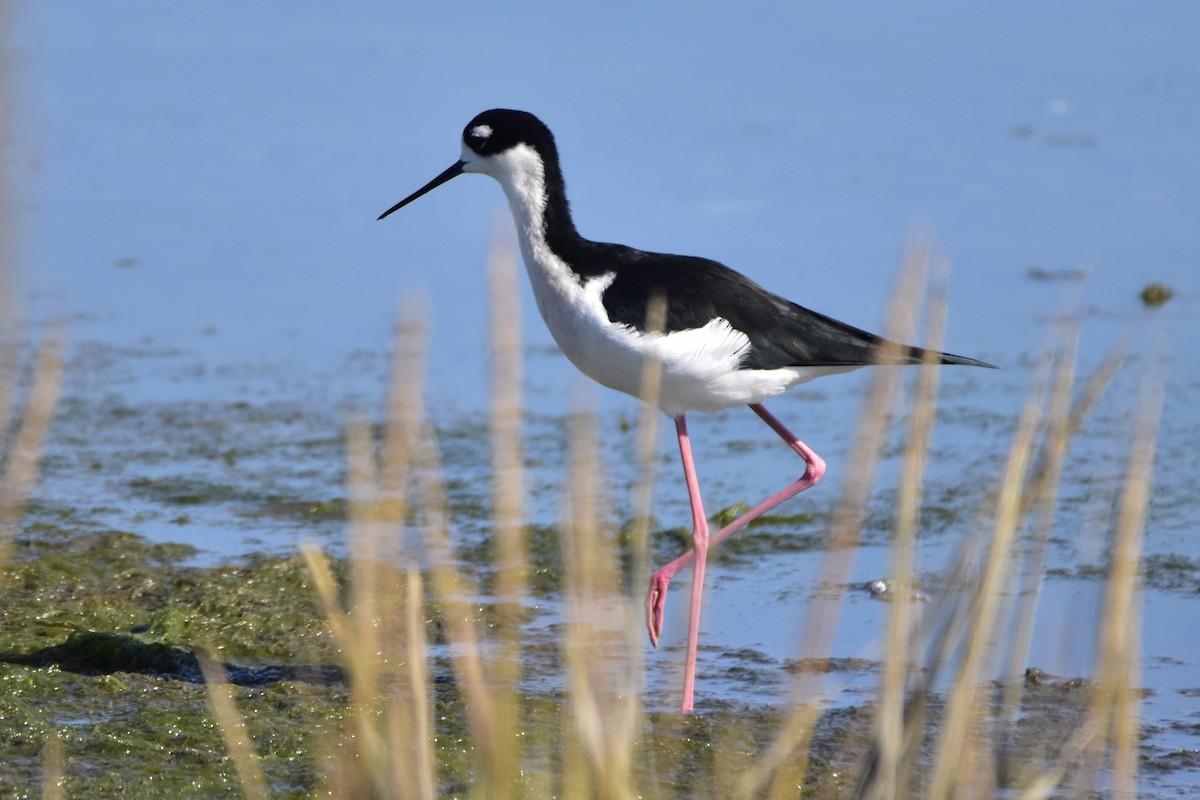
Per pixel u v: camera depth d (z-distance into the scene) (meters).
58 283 17.23
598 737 4.57
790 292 16.06
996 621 5.12
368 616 4.77
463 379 14.90
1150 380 5.08
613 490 12.13
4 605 9.77
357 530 4.72
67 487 12.19
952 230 17.73
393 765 4.77
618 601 6.13
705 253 17.02
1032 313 15.61
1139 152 19.88
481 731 4.70
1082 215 18.06
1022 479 4.82
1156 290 15.68
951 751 4.51
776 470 12.57
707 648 9.28
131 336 15.94
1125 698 4.61
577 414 4.55
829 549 4.61
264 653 9.19
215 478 12.48
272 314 16.58
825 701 7.10
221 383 14.77
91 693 8.30
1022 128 20.69
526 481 11.43
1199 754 7.51
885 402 4.40
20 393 13.69
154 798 7.01
